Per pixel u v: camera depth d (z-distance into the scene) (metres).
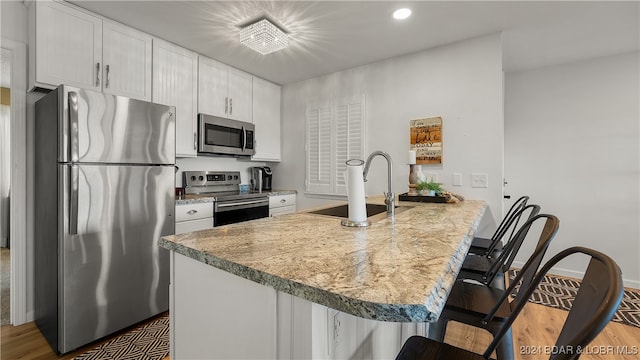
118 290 1.94
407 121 2.89
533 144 3.28
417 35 2.49
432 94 2.74
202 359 0.95
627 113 2.84
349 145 3.27
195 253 0.90
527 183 3.31
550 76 3.18
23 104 2.08
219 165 3.54
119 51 2.31
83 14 2.12
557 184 3.15
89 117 1.79
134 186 2.01
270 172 3.89
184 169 3.17
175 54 2.70
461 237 1.08
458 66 2.61
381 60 3.04
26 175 2.10
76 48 2.09
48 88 2.00
